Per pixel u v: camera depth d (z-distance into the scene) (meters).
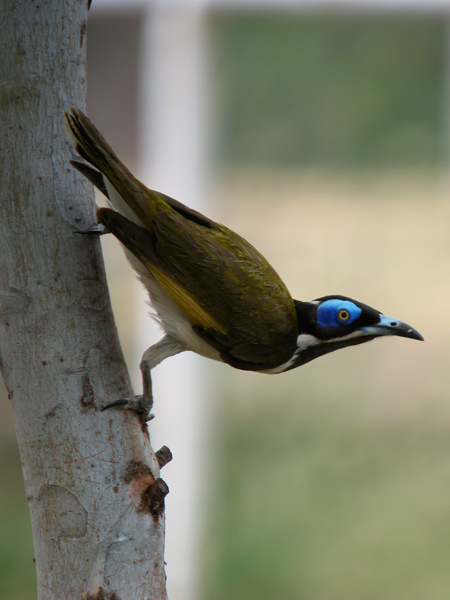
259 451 15.38
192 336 7.75
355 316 8.30
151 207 7.23
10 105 6.19
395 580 13.43
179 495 12.34
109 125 11.93
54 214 6.28
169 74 11.80
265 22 18.70
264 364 8.17
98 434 6.20
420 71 22.67
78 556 6.08
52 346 6.19
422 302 18.47
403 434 16.11
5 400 16.47
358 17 13.98
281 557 13.85
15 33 6.18
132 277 16.17
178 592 12.47
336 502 14.58
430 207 21.30
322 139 22.19
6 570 13.57
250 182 21.50
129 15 11.69
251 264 7.94
